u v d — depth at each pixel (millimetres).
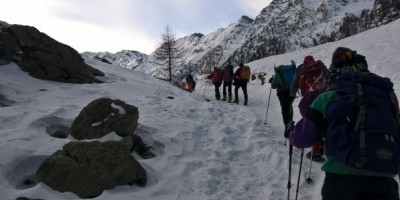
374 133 2877
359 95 3057
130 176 5867
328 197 3045
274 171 7141
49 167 5785
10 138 6871
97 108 7520
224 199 5883
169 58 47562
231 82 18016
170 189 5980
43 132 7633
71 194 5484
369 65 23250
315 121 3197
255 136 9266
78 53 15078
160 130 8758
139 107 10859
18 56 12656
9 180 5762
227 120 11055
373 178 2914
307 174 6820
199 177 6555
